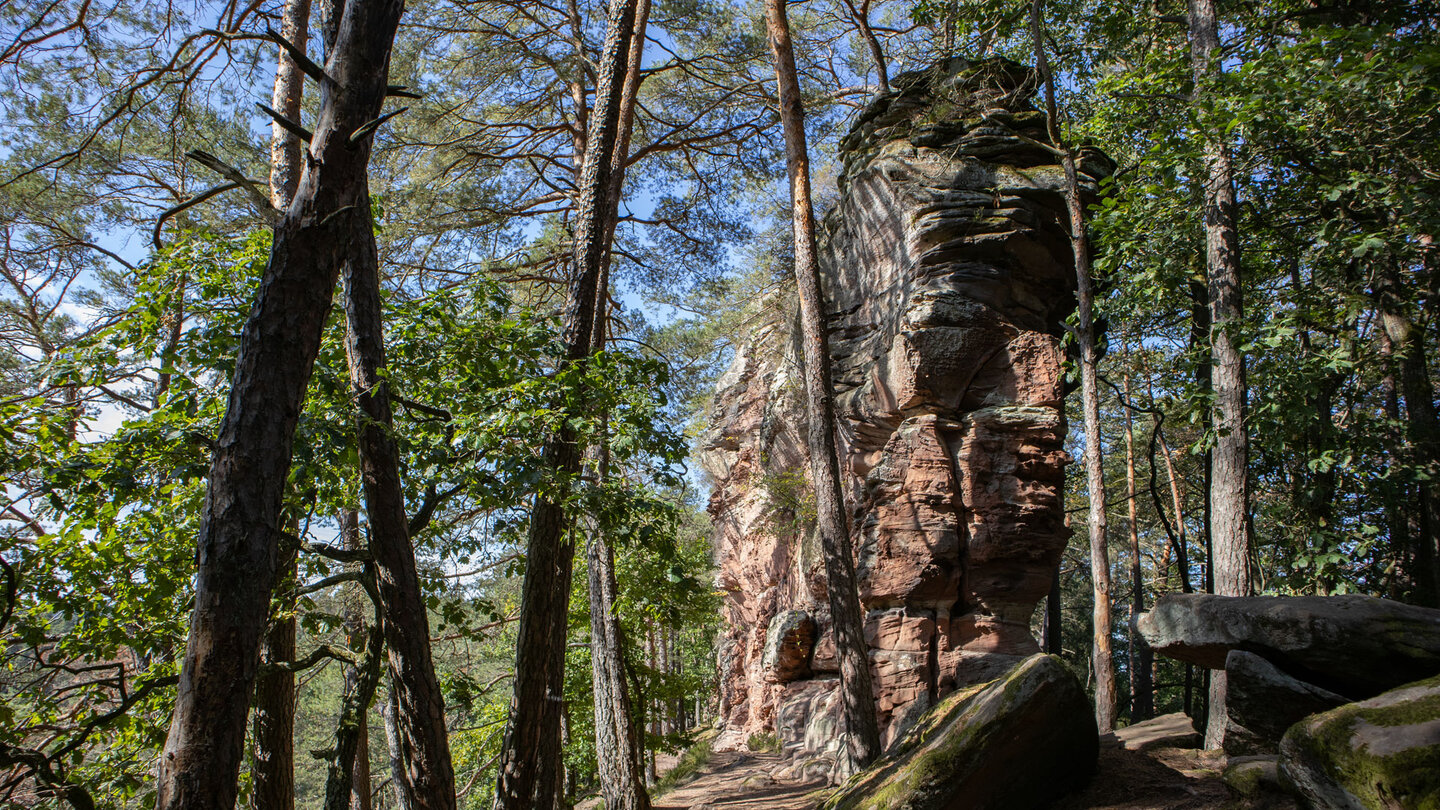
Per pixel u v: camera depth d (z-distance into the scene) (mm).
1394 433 11789
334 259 5105
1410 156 9703
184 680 4281
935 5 17062
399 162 15555
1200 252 11836
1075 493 27469
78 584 6973
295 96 10375
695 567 15773
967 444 13336
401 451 7273
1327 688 6086
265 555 4535
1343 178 10133
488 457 6844
